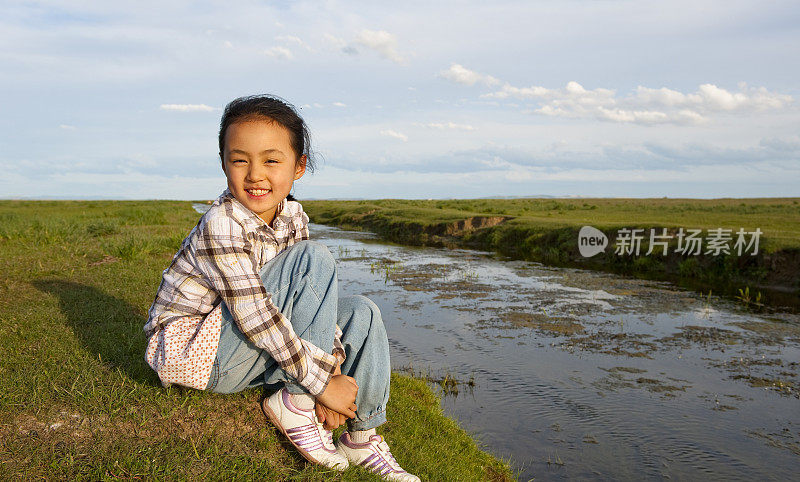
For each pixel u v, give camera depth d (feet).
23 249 23.73
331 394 5.73
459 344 21.70
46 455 5.64
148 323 6.15
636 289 33.58
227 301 5.40
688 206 102.73
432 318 25.95
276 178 5.62
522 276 38.34
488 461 11.27
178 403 6.89
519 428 14.33
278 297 5.83
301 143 5.92
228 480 5.85
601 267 43.06
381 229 82.28
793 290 32.45
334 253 52.65
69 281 16.44
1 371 7.64
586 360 20.02
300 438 6.26
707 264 38.55
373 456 6.77
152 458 5.86
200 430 6.58
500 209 99.19
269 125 5.46
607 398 16.52
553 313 27.17
